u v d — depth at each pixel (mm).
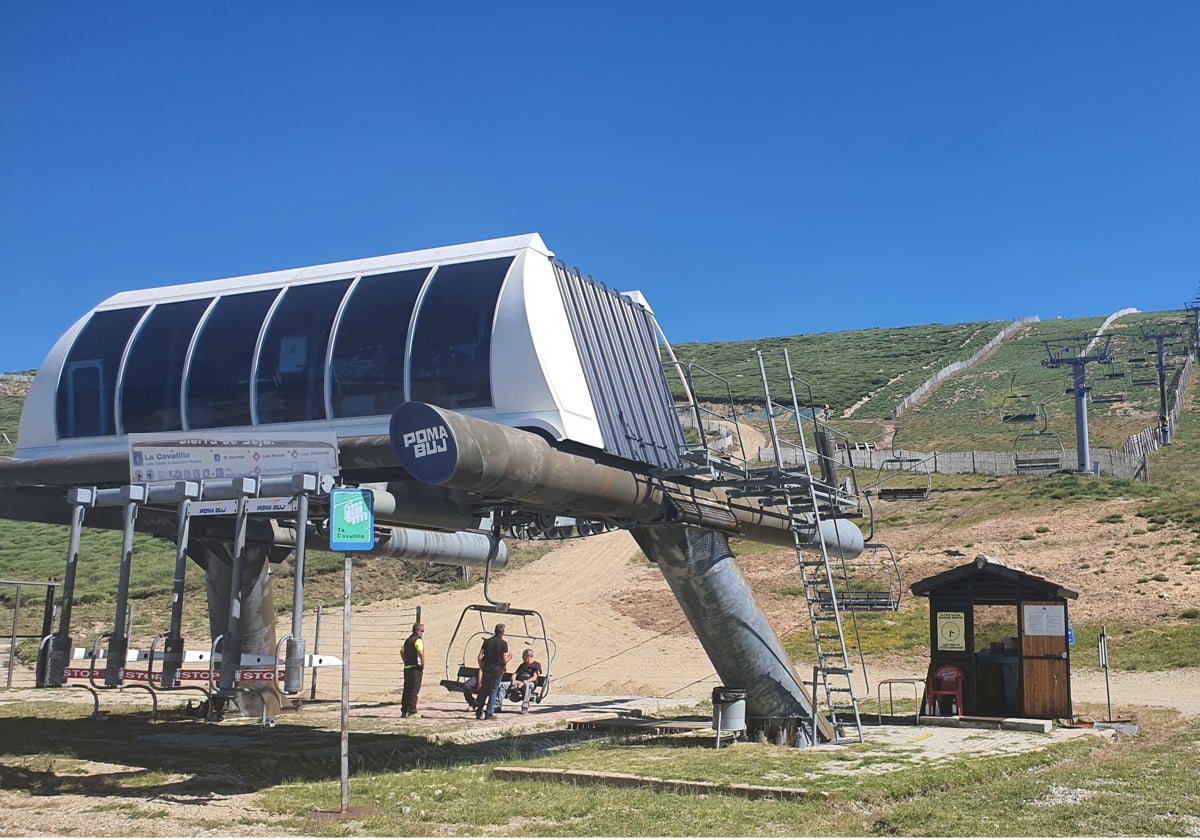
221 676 11570
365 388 13367
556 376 12750
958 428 87250
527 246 13469
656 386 15516
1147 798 10039
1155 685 23016
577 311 13758
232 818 9453
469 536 20672
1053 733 15703
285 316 14297
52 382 15203
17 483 14852
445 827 9070
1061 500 47781
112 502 12172
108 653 11562
